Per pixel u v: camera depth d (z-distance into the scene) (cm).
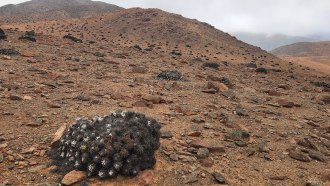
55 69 2030
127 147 737
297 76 4650
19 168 753
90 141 753
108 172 717
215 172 800
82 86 1625
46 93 1400
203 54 6650
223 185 759
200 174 796
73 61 2477
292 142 1105
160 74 2258
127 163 729
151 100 1414
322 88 2956
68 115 1125
